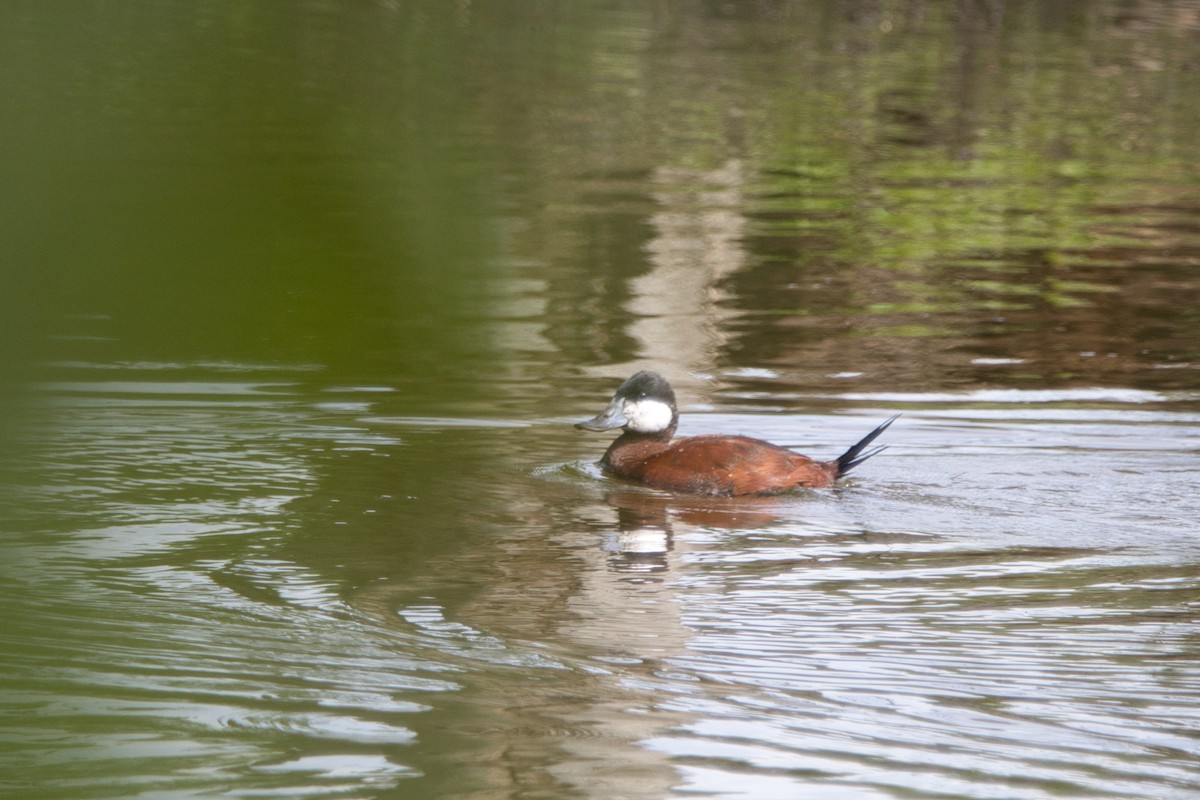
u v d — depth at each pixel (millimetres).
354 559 15156
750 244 33125
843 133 45469
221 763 9719
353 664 11977
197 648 12172
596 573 14836
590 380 23438
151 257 9078
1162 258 32469
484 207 33562
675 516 17125
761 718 10922
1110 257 32594
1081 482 18594
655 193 37250
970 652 12523
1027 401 22625
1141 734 10711
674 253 31672
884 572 14914
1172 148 44281
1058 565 15211
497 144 41688
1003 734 10656
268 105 41438
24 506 16062
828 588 14367
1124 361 24875
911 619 13398
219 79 41250
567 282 28844
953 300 29156
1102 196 38438
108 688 11086
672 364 24438
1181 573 14953
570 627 13125
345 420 20891
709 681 11727
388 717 10773
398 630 12938
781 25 64312
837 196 37938
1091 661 12312
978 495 18141
